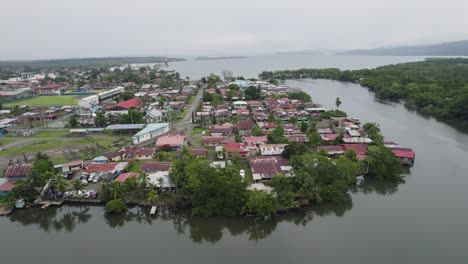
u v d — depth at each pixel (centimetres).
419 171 9912
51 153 11481
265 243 6725
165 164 9681
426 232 6838
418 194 8506
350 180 8538
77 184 8394
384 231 6931
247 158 10319
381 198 8394
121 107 18862
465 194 8425
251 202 7169
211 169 8012
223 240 6931
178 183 8156
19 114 17938
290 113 17025
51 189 8319
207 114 16475
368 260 6016
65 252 6488
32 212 7900
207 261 6150
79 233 7212
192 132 14088
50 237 7106
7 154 11394
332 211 7788
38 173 8344
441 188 8800
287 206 7550
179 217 7569
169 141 11931
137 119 15700
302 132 13488
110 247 6638
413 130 14650
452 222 7181
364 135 12438
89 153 11425
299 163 9069
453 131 14500
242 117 16600
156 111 17088
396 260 5997
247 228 7244
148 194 7788
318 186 7981
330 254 6234
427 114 18050
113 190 7906
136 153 10781
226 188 7381
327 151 10762
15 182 8194
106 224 7575
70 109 19350
